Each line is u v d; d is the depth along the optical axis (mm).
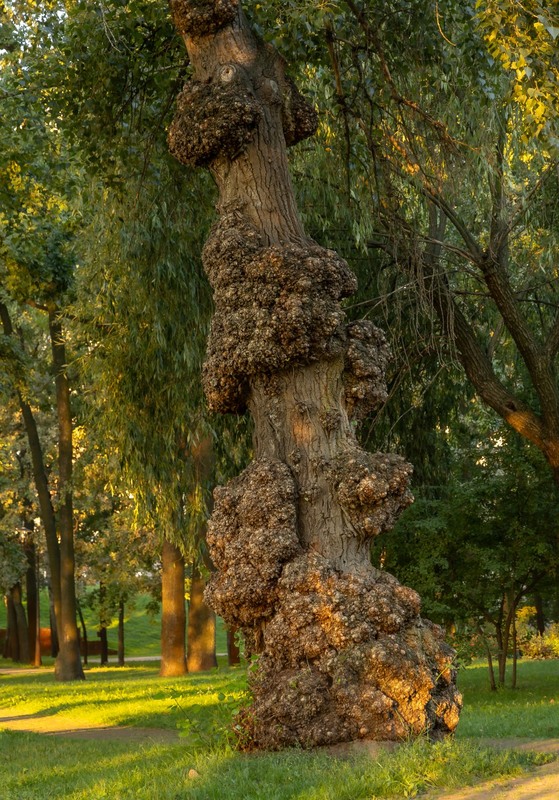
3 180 16344
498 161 13242
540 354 13547
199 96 8352
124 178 12562
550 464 13656
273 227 8148
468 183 13156
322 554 7336
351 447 7621
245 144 8242
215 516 7602
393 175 13406
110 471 17891
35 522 40594
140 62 11430
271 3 9383
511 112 12789
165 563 27828
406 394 15539
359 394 7805
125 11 11289
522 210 13469
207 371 7934
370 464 7434
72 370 25797
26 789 7594
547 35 7715
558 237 13906
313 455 7574
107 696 19750
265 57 8625
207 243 8125
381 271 14406
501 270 13445
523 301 14828
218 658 39031
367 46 11453
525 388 17125
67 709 17797
